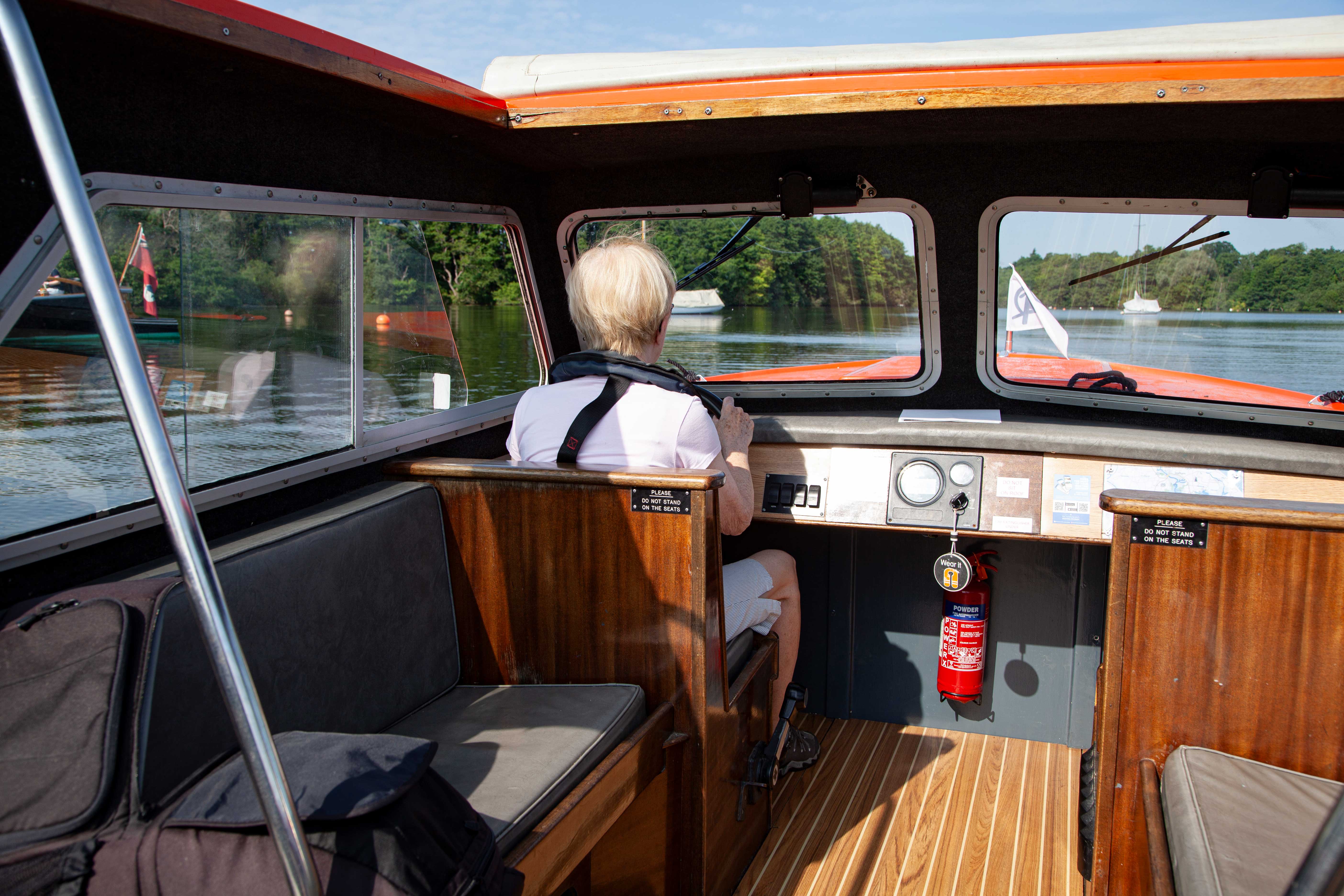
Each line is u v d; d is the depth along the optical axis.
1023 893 2.23
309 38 1.59
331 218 2.09
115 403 1.58
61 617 1.23
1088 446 2.45
